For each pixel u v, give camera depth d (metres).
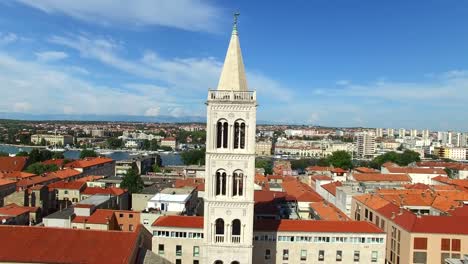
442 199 151.12
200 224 104.56
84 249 71.25
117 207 166.50
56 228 74.88
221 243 83.62
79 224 126.25
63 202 180.75
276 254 103.12
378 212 131.38
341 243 104.19
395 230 118.50
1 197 182.25
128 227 133.25
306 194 164.50
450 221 112.75
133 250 73.12
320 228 104.69
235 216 83.31
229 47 81.75
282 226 104.56
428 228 109.62
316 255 103.81
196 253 103.44
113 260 69.31
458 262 92.19
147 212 129.38
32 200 164.38
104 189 182.38
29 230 74.19
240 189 83.94
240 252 83.75
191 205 151.50
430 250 109.31
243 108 80.69
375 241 104.62
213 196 83.06
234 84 80.44
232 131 81.50
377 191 170.88
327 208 140.50
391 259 120.81
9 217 131.62
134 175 197.25
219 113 81.00
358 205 151.25
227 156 81.88
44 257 69.56
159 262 77.50
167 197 140.38
